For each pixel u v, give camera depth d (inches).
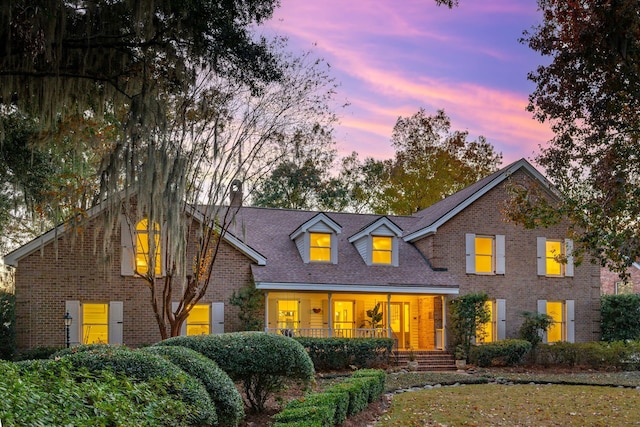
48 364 291.6
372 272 920.9
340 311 944.3
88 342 780.0
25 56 384.2
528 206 516.4
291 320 914.1
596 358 867.4
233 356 430.9
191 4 388.5
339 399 408.2
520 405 547.8
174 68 463.8
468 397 593.6
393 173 1533.0
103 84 473.7
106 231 591.5
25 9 350.6
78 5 388.5
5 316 711.1
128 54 433.1
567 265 994.1
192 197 776.3
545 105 482.6
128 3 375.2
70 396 248.2
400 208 1498.5
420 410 514.6
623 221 443.8
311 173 1396.4
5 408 199.8
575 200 467.5
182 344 433.1
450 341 915.4
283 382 466.3
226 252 844.6
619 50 404.8
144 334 790.5
